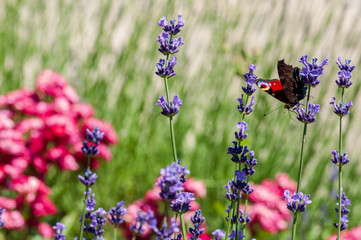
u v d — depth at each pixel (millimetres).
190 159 6855
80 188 5844
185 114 7281
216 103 7254
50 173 5773
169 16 7770
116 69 7359
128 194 6297
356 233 4715
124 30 8758
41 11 8047
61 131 5164
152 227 1837
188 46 7695
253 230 4824
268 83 3336
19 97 5402
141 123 6945
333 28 7957
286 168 6965
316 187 6641
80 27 7938
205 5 7855
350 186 6539
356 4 7949
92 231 2340
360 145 7195
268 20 7902
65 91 5484
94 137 2238
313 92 7566
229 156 6867
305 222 5430
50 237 4871
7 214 4602
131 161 6582
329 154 6965
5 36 7629
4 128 4871
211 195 6215
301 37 7465
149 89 7355
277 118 7059
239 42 7480
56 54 7754
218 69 7461
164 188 1816
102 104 7148
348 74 2348
